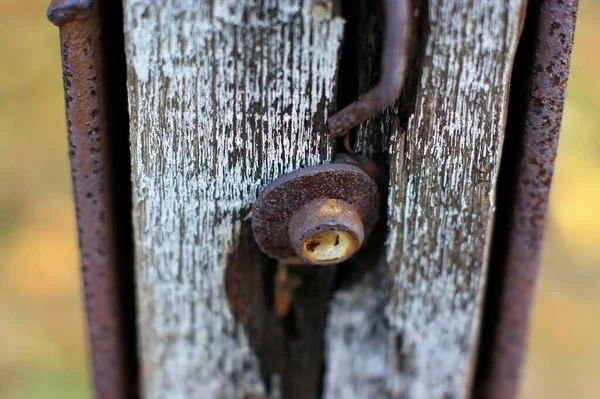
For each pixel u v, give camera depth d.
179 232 0.31
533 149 0.30
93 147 0.29
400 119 0.29
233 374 0.33
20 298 0.72
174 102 0.29
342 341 0.34
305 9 0.28
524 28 0.29
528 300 0.32
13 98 0.85
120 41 0.30
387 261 0.31
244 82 0.28
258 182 0.29
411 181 0.30
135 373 0.35
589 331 0.71
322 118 0.29
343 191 0.29
